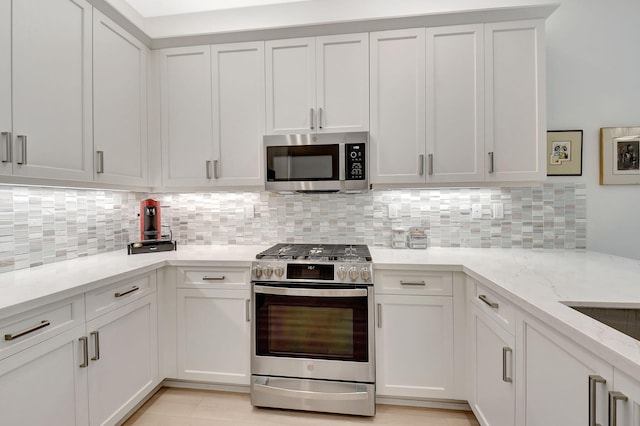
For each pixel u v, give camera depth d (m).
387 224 2.29
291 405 1.77
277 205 2.39
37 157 1.39
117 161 1.87
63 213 1.84
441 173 1.94
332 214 2.34
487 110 1.89
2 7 1.25
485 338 1.49
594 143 2.06
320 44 2.02
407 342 1.76
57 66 1.49
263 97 2.08
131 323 1.66
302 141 2.00
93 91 1.69
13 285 1.30
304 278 1.76
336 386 1.74
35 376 1.15
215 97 2.12
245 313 1.87
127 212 2.35
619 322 1.05
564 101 2.09
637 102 2.02
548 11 1.82
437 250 2.13
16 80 1.30
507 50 1.87
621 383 0.71
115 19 1.85
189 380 1.97
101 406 1.45
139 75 2.06
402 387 1.77
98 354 1.42
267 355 1.79
